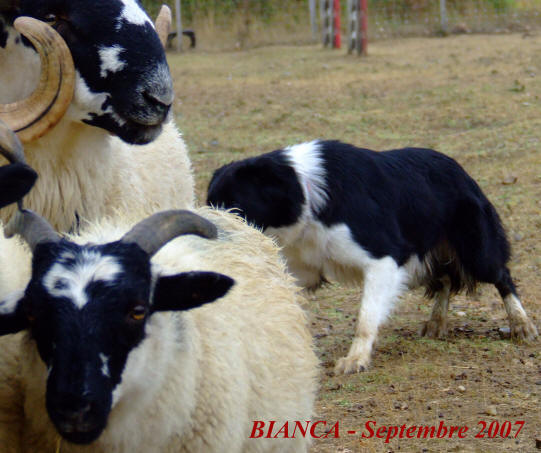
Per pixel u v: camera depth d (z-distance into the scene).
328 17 28.94
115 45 5.99
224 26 31.44
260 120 18.05
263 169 8.04
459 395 7.22
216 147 16.16
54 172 6.34
